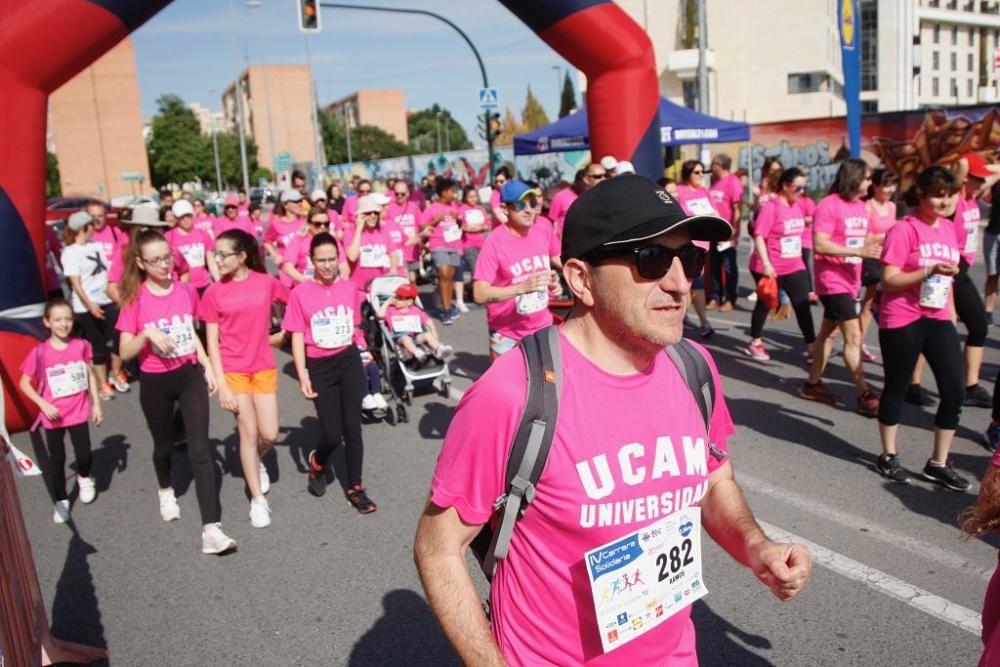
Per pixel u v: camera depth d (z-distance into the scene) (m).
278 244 11.17
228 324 4.92
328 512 5.25
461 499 1.73
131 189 78.12
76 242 8.61
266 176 74.38
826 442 5.88
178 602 4.17
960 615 3.57
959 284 6.34
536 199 5.26
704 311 9.48
